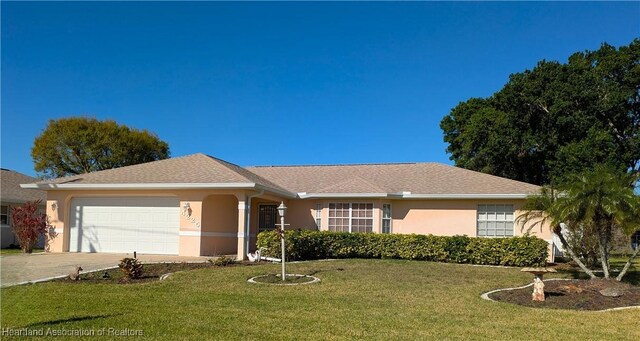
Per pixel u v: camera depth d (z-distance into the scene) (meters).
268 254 18.69
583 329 9.16
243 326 8.55
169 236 20.48
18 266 15.84
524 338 8.35
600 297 12.27
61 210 21.41
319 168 27.58
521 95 33.84
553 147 34.06
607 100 32.06
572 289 13.07
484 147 36.72
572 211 13.00
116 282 13.28
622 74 33.41
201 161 22.17
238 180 19.45
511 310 10.91
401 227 22.55
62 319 8.71
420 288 13.38
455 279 15.12
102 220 21.22
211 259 18.03
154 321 8.70
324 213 22.69
